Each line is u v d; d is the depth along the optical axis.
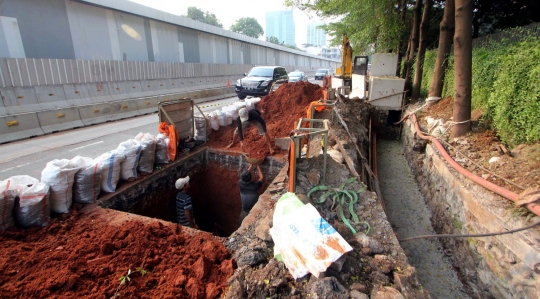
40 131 7.89
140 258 2.56
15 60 8.87
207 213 6.36
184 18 18.91
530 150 3.87
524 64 3.98
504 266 2.83
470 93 5.25
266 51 36.31
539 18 9.51
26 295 2.09
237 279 2.15
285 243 2.20
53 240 2.87
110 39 14.04
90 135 7.96
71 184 3.45
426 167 5.88
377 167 7.36
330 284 1.96
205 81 20.58
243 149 5.99
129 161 4.25
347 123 6.62
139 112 11.19
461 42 5.13
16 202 3.00
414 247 4.45
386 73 11.46
